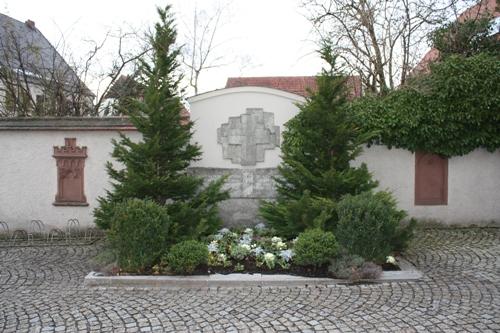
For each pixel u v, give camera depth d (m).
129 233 6.57
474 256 7.71
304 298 5.77
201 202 8.11
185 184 7.88
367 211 6.68
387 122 9.70
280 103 9.54
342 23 13.62
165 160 8.03
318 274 6.57
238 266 6.78
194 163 9.62
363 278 6.37
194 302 5.68
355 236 6.66
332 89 8.03
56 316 5.25
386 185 10.23
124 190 7.58
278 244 7.47
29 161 10.01
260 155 9.59
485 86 9.44
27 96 14.17
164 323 5.03
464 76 9.44
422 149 10.10
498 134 9.93
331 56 8.23
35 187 10.02
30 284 6.50
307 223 7.59
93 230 9.91
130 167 7.68
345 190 7.89
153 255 6.65
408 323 4.91
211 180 9.59
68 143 9.94
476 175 10.34
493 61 9.61
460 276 6.59
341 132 7.88
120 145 8.20
